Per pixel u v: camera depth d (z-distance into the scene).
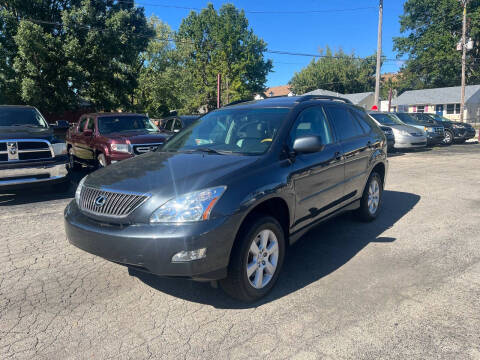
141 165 3.54
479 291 3.29
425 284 3.44
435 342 2.57
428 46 51.22
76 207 3.40
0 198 7.27
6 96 20.47
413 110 50.00
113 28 21.11
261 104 4.36
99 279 3.66
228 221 2.82
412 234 4.86
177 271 2.74
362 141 4.91
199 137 4.23
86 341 2.65
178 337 2.69
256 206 3.22
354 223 5.38
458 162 11.59
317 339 2.63
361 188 4.94
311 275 3.68
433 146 17.30
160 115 40.50
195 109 43.91
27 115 8.11
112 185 3.15
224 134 4.05
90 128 9.83
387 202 6.58
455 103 45.22
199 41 52.38
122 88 23.53
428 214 5.78
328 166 4.07
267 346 2.56
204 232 2.72
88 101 26.25
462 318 2.86
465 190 7.46
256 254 3.12
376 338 2.63
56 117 25.23
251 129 3.89
